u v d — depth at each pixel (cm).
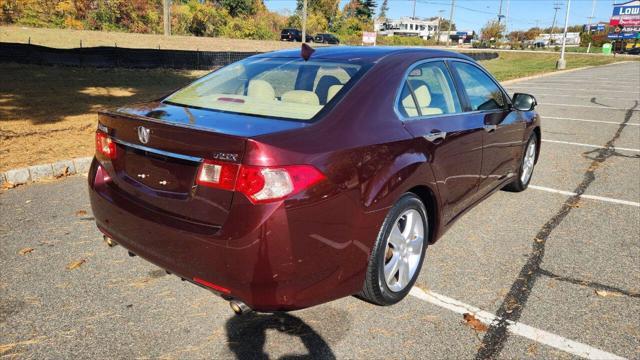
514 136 441
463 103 357
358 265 245
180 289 301
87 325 261
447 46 7731
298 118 246
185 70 1883
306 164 215
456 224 420
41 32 3134
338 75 289
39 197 457
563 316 278
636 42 6600
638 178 575
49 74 1468
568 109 1198
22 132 704
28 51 1605
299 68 310
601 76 2438
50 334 252
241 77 320
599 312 283
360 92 270
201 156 218
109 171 273
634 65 3716
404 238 284
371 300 274
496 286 312
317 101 266
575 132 885
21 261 329
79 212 422
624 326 269
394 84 290
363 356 240
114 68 1742
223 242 209
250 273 209
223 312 277
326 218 222
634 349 249
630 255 360
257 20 6581
